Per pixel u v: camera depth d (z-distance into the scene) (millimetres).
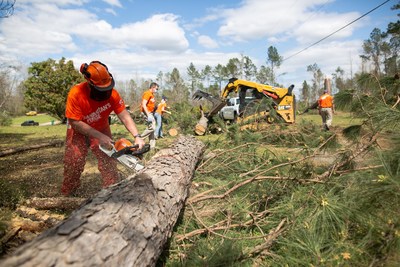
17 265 1214
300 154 3814
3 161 6688
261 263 2389
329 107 9531
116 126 17219
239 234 2836
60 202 3385
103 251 1518
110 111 3594
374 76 3555
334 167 3227
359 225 2133
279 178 3205
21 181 4840
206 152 5301
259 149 5062
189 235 2719
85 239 1520
